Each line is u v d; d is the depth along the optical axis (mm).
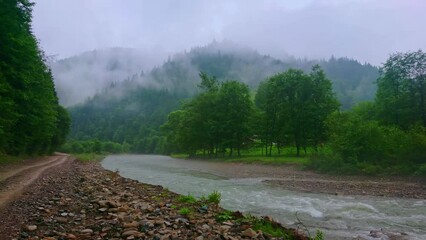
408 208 17500
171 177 33312
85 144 142375
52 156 66625
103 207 12227
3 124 29516
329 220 14273
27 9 29859
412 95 45406
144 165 55031
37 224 9734
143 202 14047
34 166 34281
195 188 24703
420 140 31969
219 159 66938
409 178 29516
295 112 61125
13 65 30047
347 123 38344
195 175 35844
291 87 62062
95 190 17562
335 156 36750
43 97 44000
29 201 13266
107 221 10016
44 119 46531
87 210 11844
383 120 46812
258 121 67062
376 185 26766
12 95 31297
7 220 10047
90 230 9125
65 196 14945
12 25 27938
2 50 28156
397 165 32406
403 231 12516
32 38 34219
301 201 19234
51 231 9070
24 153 49125
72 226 9711
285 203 18516
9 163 33625
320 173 36031
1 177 21422
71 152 125375
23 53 30156
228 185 26953
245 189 24562
